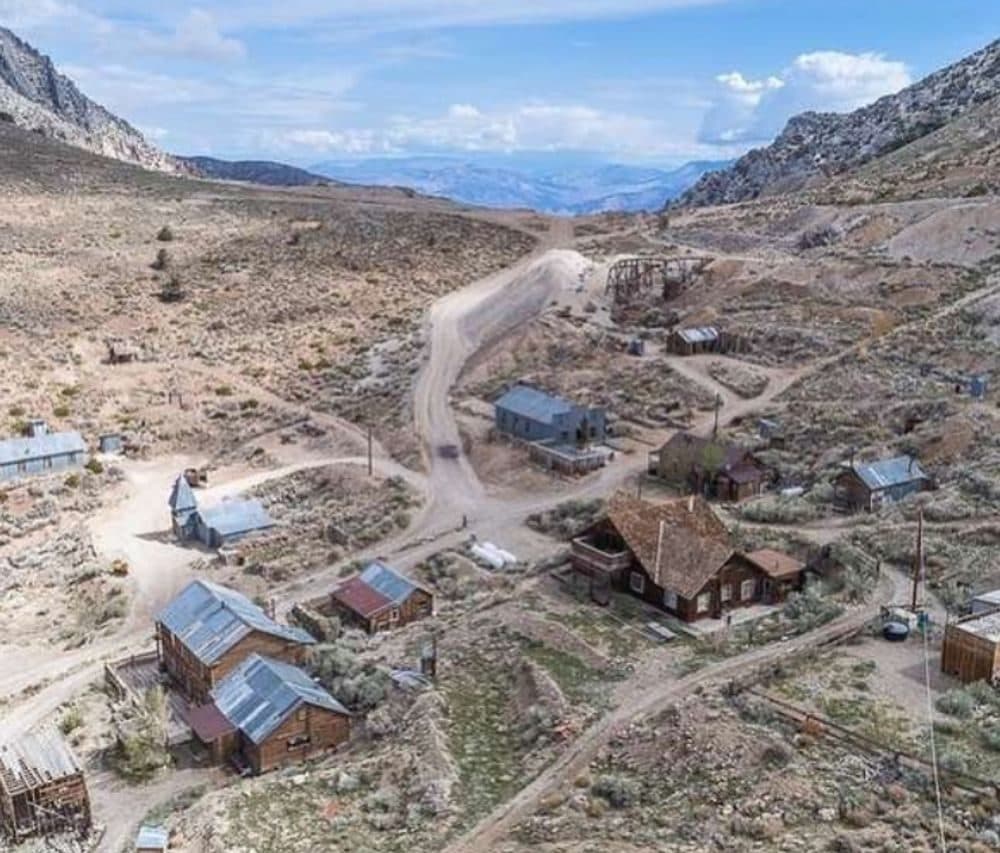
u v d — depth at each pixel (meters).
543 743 41.50
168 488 91.44
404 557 71.31
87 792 42.12
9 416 101.81
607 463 85.94
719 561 53.59
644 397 98.25
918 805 32.50
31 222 161.38
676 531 56.88
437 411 102.81
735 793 34.50
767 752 36.47
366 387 111.62
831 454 79.00
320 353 121.88
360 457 94.56
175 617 55.12
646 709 42.97
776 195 194.50
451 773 39.97
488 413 101.12
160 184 197.62
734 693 41.84
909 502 66.75
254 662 49.97
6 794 40.41
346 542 75.12
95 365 116.31
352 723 47.66
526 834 34.31
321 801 40.12
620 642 50.84
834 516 67.25
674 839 32.19
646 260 135.00
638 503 60.50
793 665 44.38
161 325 128.12
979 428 76.19
